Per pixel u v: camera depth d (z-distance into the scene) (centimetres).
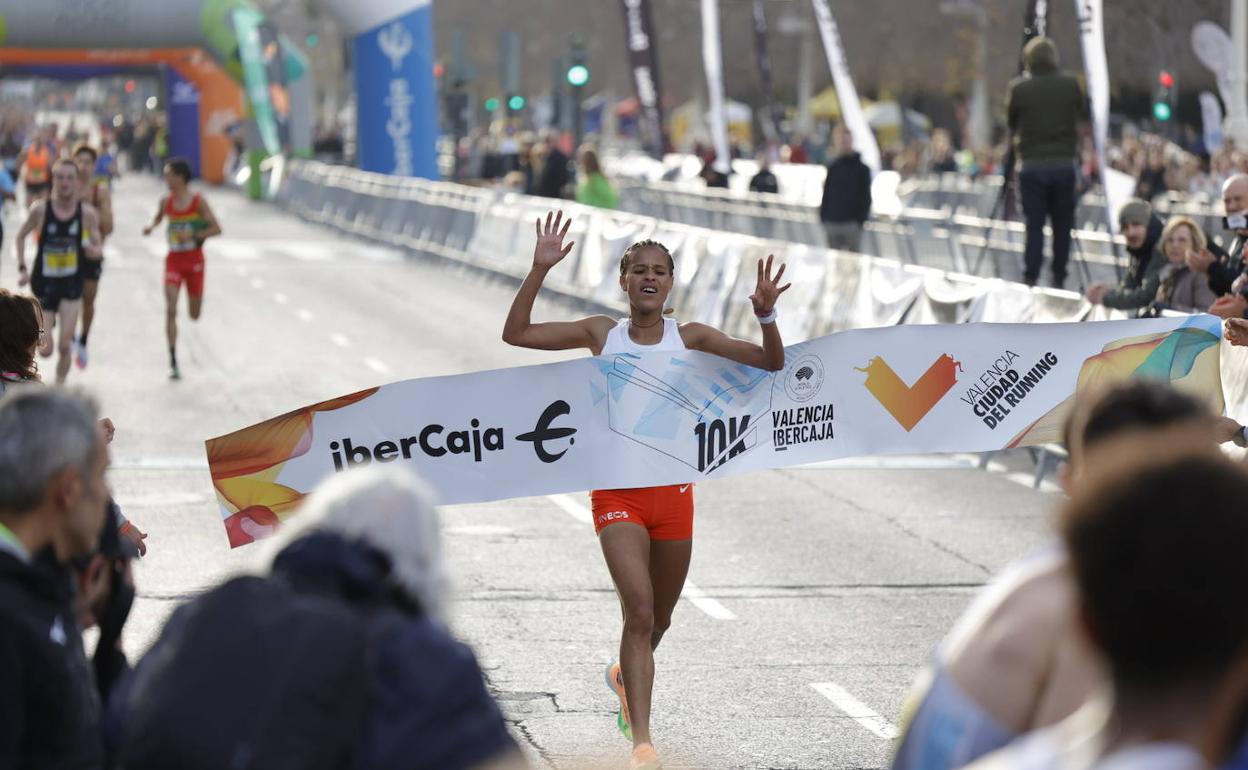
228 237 9412
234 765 707
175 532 2639
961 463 3475
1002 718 761
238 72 12962
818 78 18438
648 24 9194
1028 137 4516
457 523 2805
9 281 6450
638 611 1611
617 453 1742
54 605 871
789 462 1845
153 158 18388
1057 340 1964
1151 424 763
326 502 792
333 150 14462
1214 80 10462
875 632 2161
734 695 1888
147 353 4809
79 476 905
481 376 1727
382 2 10469
